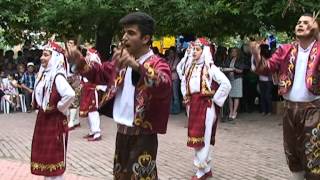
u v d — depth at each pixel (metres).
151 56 3.79
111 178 7.40
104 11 13.84
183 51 15.52
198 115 7.05
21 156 9.03
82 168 8.05
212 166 8.19
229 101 13.73
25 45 19.27
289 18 12.80
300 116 4.96
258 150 9.59
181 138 10.92
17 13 16.62
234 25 13.81
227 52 14.70
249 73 14.99
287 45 5.08
